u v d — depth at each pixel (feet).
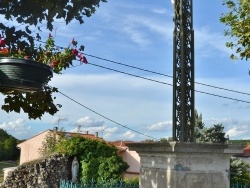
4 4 11.87
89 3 12.16
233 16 29.45
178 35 14.73
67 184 48.73
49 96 15.47
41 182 61.21
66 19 12.22
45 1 11.88
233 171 61.16
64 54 15.78
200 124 79.00
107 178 60.34
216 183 13.35
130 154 118.11
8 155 235.20
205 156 13.24
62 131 94.38
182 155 12.84
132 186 50.08
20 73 10.54
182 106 14.14
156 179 13.60
